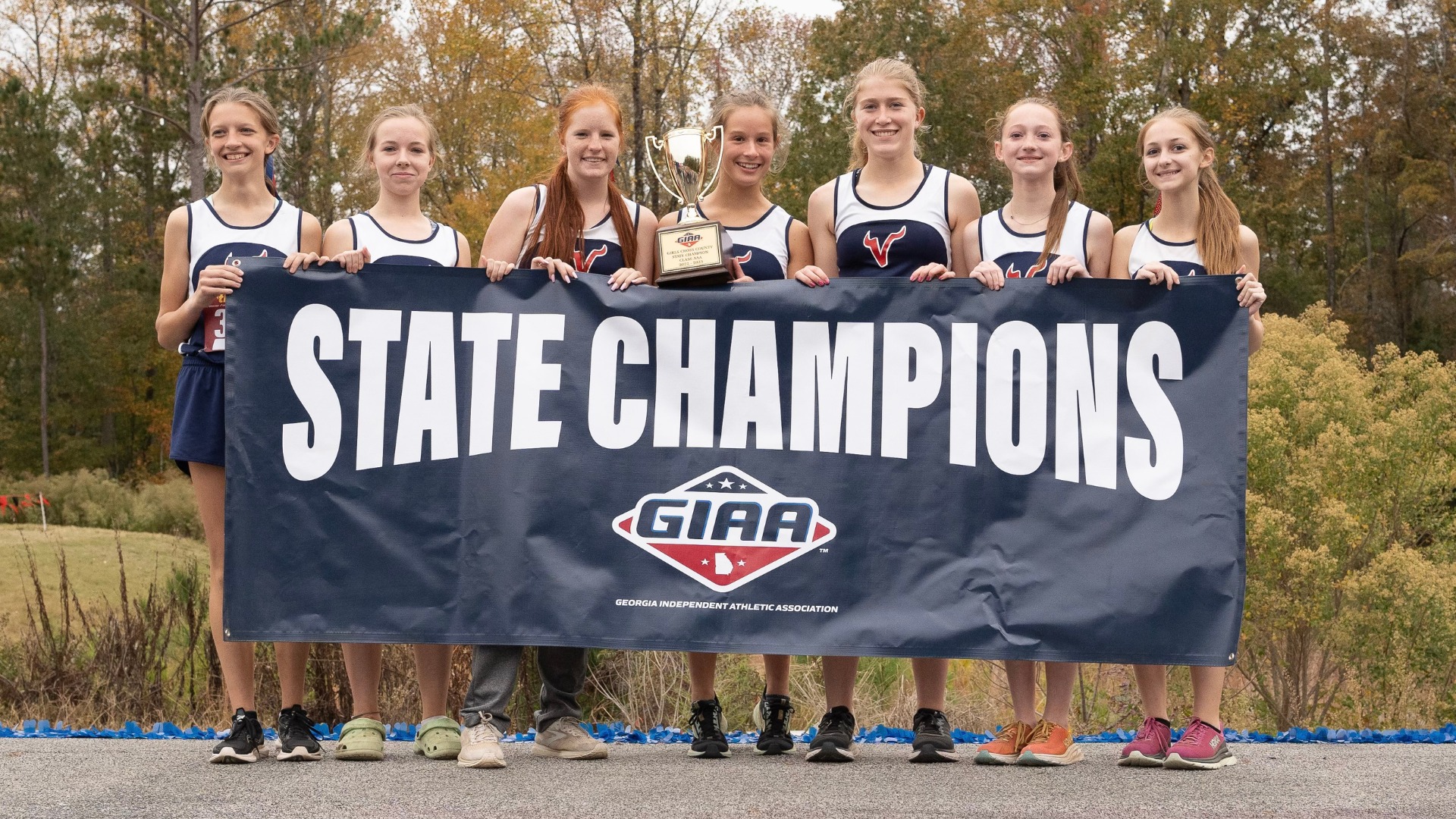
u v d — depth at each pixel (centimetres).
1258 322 441
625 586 419
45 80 3888
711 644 416
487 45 2872
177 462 446
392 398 428
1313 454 749
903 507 418
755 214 471
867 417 423
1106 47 3403
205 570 888
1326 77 3450
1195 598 408
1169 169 440
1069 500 415
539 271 432
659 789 370
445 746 433
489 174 2781
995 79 3512
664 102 2717
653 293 430
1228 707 758
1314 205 3866
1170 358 418
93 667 684
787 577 418
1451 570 749
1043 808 343
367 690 439
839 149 3155
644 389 427
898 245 458
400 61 3191
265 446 425
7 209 3288
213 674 672
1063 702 424
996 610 412
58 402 3947
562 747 437
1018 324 423
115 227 3859
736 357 427
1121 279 421
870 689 757
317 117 3092
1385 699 724
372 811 340
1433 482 775
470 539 423
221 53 2684
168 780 384
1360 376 812
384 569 422
